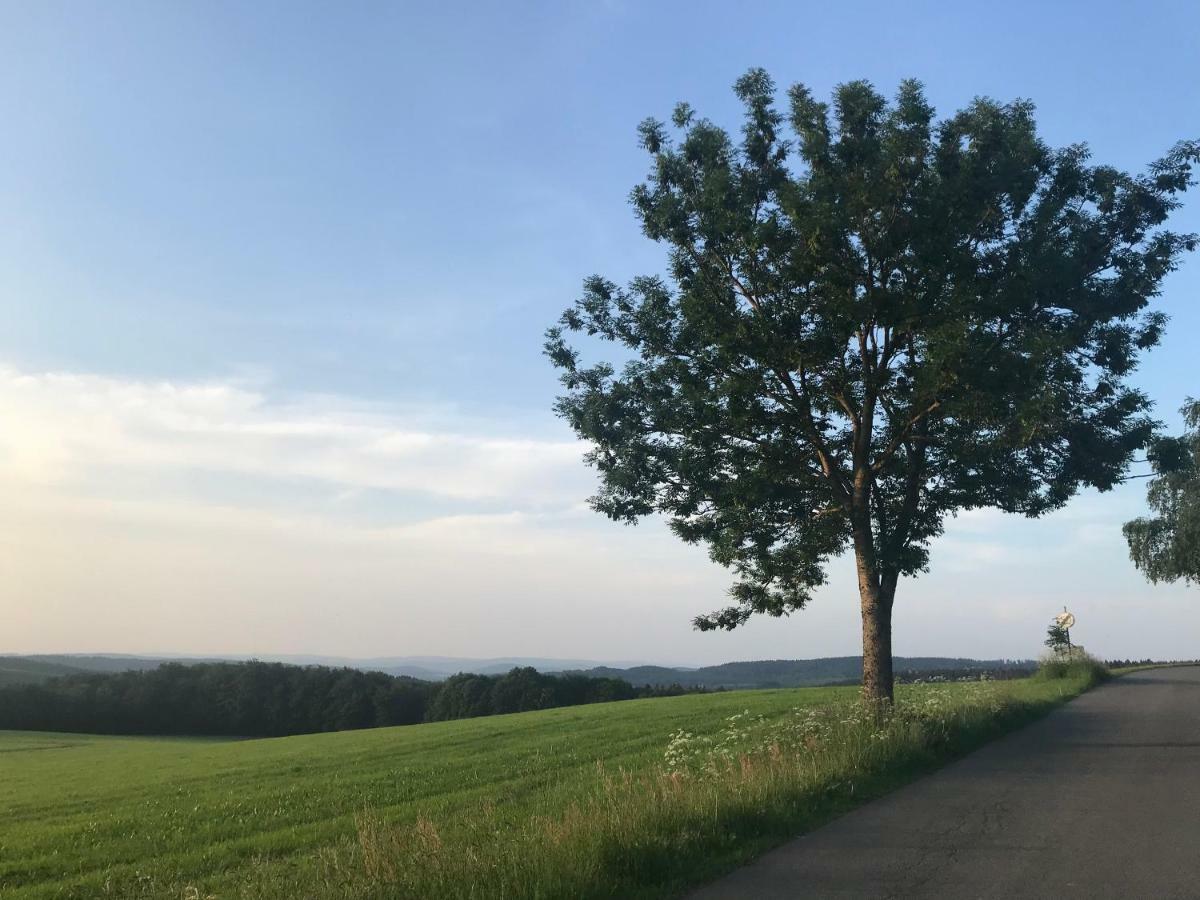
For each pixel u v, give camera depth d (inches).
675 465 631.8
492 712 2876.5
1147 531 1747.0
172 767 1106.7
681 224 612.7
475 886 254.1
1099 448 600.4
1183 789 438.6
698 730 973.8
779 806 369.4
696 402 614.2
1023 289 562.3
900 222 558.6
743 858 306.5
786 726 640.4
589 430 622.5
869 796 418.3
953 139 587.8
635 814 321.1
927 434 634.2
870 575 642.2
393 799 660.1
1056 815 376.8
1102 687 1197.7
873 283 581.3
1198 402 1611.7
